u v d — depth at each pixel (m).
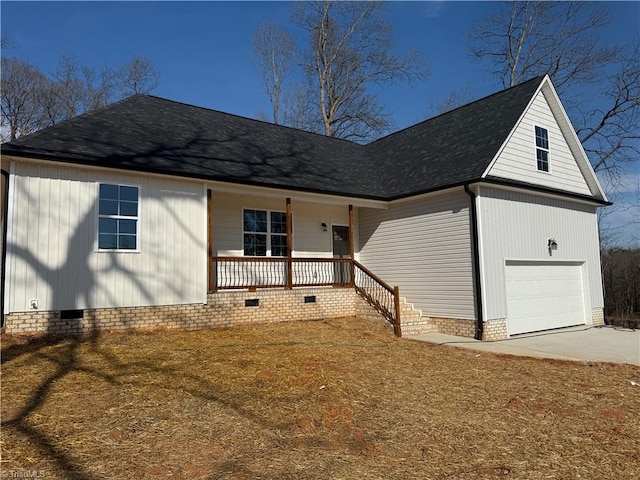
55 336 8.95
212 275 12.23
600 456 4.30
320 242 15.84
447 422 5.15
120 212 10.08
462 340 11.74
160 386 5.90
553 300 14.42
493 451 4.37
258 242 14.45
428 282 13.53
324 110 32.41
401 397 6.06
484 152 12.95
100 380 6.09
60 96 33.31
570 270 15.27
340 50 32.38
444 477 3.78
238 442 4.27
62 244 9.29
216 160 12.27
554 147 15.06
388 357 8.79
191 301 11.02
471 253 12.31
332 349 9.23
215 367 7.05
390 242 14.95
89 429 4.37
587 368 8.38
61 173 9.40
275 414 5.08
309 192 13.04
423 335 12.48
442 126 16.56
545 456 4.28
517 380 7.27
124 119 12.41
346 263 15.70
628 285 24.38
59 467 3.57
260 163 13.42
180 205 10.99
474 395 6.30
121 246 10.04
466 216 12.52
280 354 8.34
